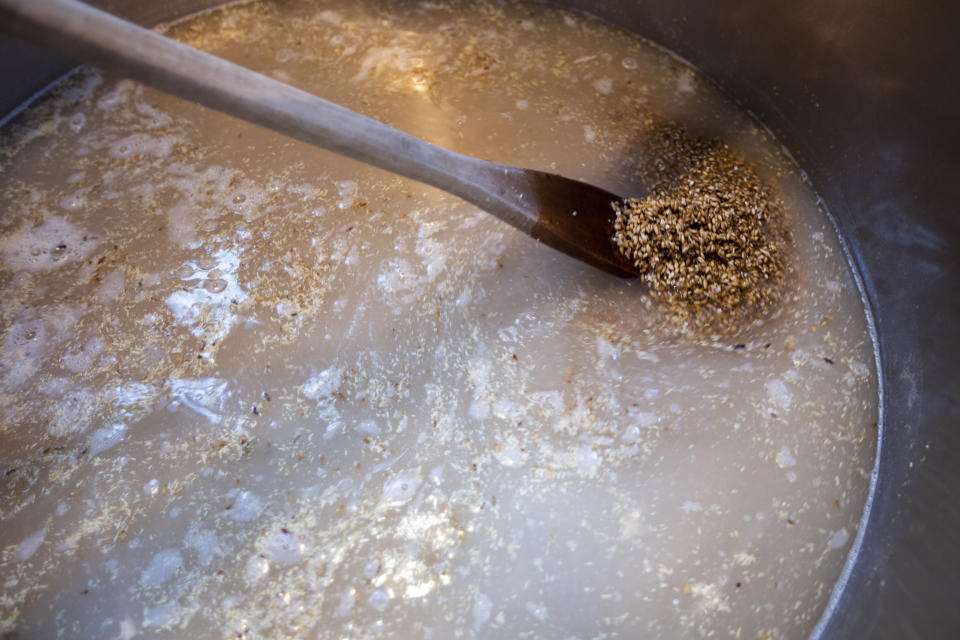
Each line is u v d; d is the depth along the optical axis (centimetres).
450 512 72
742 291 79
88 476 73
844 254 86
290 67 95
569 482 73
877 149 83
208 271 82
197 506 72
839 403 78
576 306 80
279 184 87
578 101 93
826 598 71
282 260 82
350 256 82
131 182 87
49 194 86
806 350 80
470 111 92
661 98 95
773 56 90
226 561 70
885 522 74
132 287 81
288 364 77
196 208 85
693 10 93
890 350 81
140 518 71
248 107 62
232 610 68
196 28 99
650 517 72
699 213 80
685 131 92
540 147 89
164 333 79
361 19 99
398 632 68
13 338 78
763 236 82
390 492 73
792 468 75
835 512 74
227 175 87
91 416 75
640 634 68
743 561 71
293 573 70
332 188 86
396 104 92
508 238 83
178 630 68
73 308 80
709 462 74
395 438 75
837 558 73
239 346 78
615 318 79
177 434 75
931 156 78
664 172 87
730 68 94
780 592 70
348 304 80
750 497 73
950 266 76
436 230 84
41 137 90
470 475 73
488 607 69
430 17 100
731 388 77
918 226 79
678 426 75
